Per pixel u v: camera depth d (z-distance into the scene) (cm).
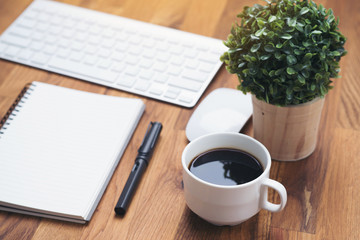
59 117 92
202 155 76
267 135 81
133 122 91
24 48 108
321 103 78
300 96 73
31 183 81
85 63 104
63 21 114
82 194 79
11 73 104
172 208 79
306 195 79
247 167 74
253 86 75
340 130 89
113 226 77
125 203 78
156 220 77
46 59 106
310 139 82
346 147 86
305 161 85
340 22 110
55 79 102
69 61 105
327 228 75
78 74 102
